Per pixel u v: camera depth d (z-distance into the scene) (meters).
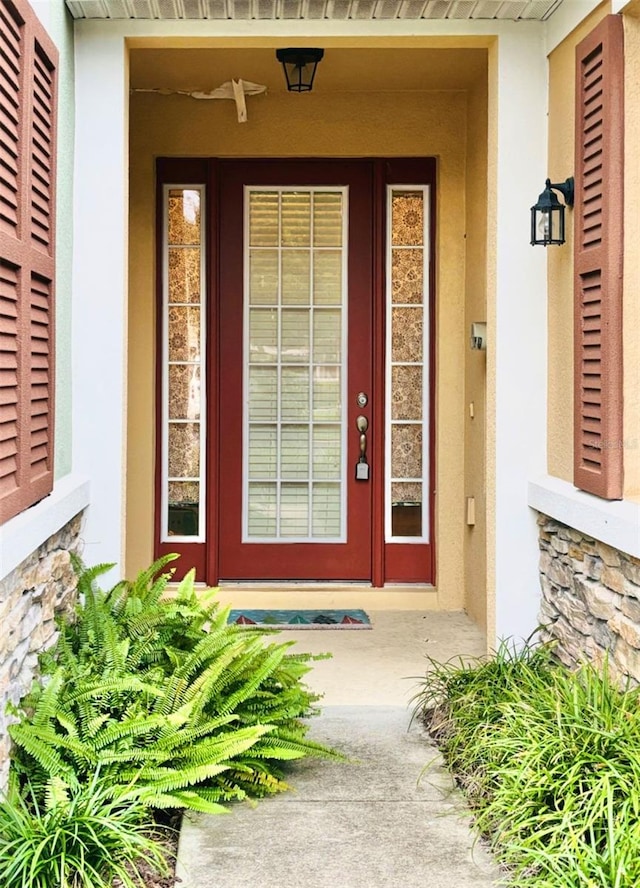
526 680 3.09
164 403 5.13
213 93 4.85
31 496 2.72
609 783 2.26
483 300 4.54
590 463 3.11
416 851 2.45
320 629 4.70
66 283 3.42
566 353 3.41
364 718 3.43
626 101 2.91
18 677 2.59
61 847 2.13
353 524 5.18
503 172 3.61
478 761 2.81
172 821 2.64
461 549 5.06
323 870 2.36
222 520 5.18
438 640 4.52
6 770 2.41
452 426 5.02
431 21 3.55
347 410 5.15
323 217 5.10
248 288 5.12
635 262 2.93
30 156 2.72
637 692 2.66
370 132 4.93
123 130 3.54
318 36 3.54
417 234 5.11
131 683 2.56
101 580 3.54
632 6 2.84
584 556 3.19
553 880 2.09
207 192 5.02
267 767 2.82
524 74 3.60
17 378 2.61
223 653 2.90
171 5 3.37
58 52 3.15
